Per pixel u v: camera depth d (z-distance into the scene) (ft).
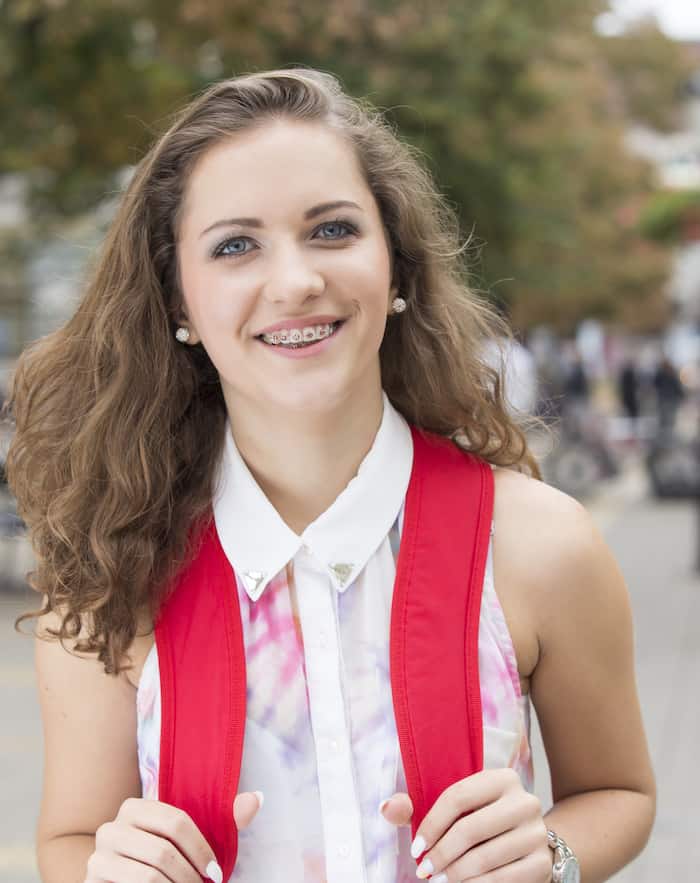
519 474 8.18
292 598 7.65
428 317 8.40
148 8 40.68
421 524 7.69
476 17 54.03
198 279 7.55
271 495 7.93
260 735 7.46
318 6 47.34
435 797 7.25
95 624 7.67
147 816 7.09
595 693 7.93
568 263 92.84
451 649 7.45
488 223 61.87
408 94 52.13
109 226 8.25
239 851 7.42
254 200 7.36
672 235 78.07
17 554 42.14
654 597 39.29
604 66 137.90
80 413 8.33
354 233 7.49
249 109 7.59
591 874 7.73
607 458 72.49
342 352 7.43
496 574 7.73
